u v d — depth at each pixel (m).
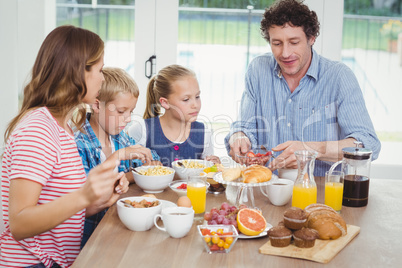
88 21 3.10
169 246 1.21
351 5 3.04
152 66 3.13
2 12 2.96
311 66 2.11
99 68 1.36
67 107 1.34
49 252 1.37
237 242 1.25
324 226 1.25
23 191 1.16
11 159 1.24
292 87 2.19
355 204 1.58
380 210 1.56
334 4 3.01
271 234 1.20
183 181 1.71
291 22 1.89
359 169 1.59
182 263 1.11
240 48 3.13
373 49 3.07
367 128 1.98
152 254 1.16
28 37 3.04
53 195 1.32
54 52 1.29
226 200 1.63
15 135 1.22
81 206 1.11
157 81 2.24
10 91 3.03
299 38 1.93
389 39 3.05
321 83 2.12
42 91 1.31
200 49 3.14
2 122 3.00
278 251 1.17
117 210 1.37
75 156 1.37
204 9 3.10
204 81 3.17
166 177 1.69
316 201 1.55
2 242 1.36
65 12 3.08
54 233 1.37
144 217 1.30
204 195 1.47
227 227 1.23
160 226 1.36
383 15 3.03
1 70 3.00
